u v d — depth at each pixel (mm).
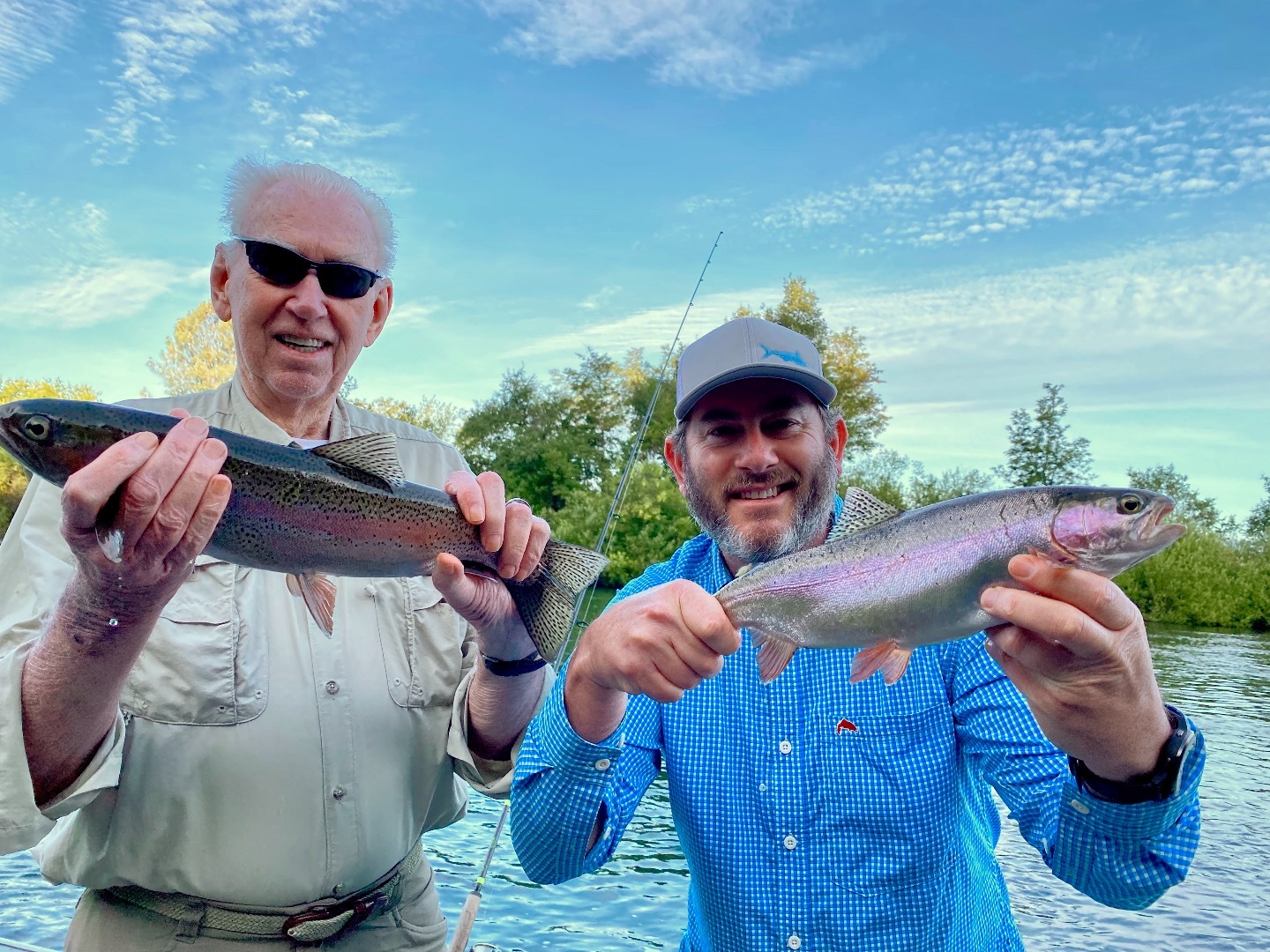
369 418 1118
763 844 873
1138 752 636
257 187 954
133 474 611
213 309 1030
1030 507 699
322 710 902
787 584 767
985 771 874
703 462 983
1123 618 573
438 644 985
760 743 889
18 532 871
